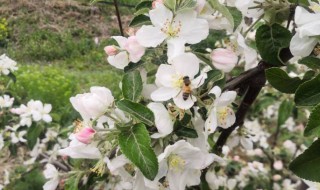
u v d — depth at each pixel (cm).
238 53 22
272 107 52
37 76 97
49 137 43
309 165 15
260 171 45
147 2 20
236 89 21
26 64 115
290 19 19
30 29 123
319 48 17
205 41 20
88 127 17
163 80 17
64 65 116
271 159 49
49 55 119
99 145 17
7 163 62
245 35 21
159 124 17
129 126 16
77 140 17
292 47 17
